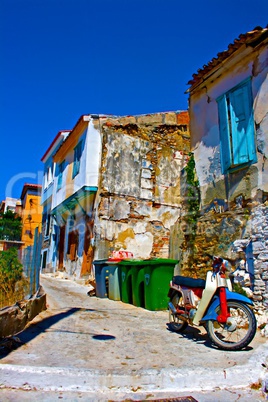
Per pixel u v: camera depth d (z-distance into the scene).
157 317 6.92
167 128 15.19
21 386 3.47
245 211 6.93
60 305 7.90
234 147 7.46
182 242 8.91
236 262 6.92
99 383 3.57
